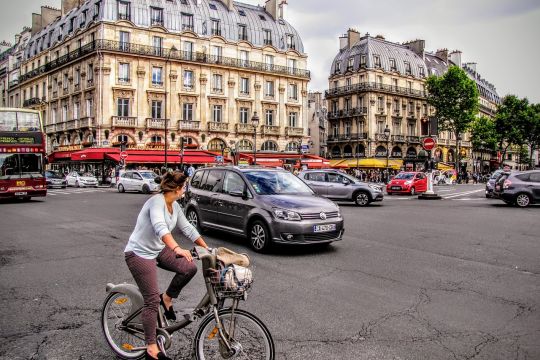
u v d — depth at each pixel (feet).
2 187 68.33
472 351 14.25
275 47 180.34
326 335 15.44
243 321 11.81
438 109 209.26
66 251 29.91
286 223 28.55
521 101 252.83
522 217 50.55
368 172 198.18
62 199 77.25
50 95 178.40
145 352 12.92
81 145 151.74
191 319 12.55
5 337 15.26
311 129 254.47
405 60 227.40
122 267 25.35
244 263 12.17
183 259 13.29
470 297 19.98
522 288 21.49
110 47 146.00
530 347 14.60
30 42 203.41
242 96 172.24
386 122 217.77
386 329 16.05
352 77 220.84
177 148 156.46
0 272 24.18
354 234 37.60
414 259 27.81
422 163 229.86
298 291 20.65
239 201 31.76
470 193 107.34
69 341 14.96
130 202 70.08
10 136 69.82
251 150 173.17
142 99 151.53
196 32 162.09
